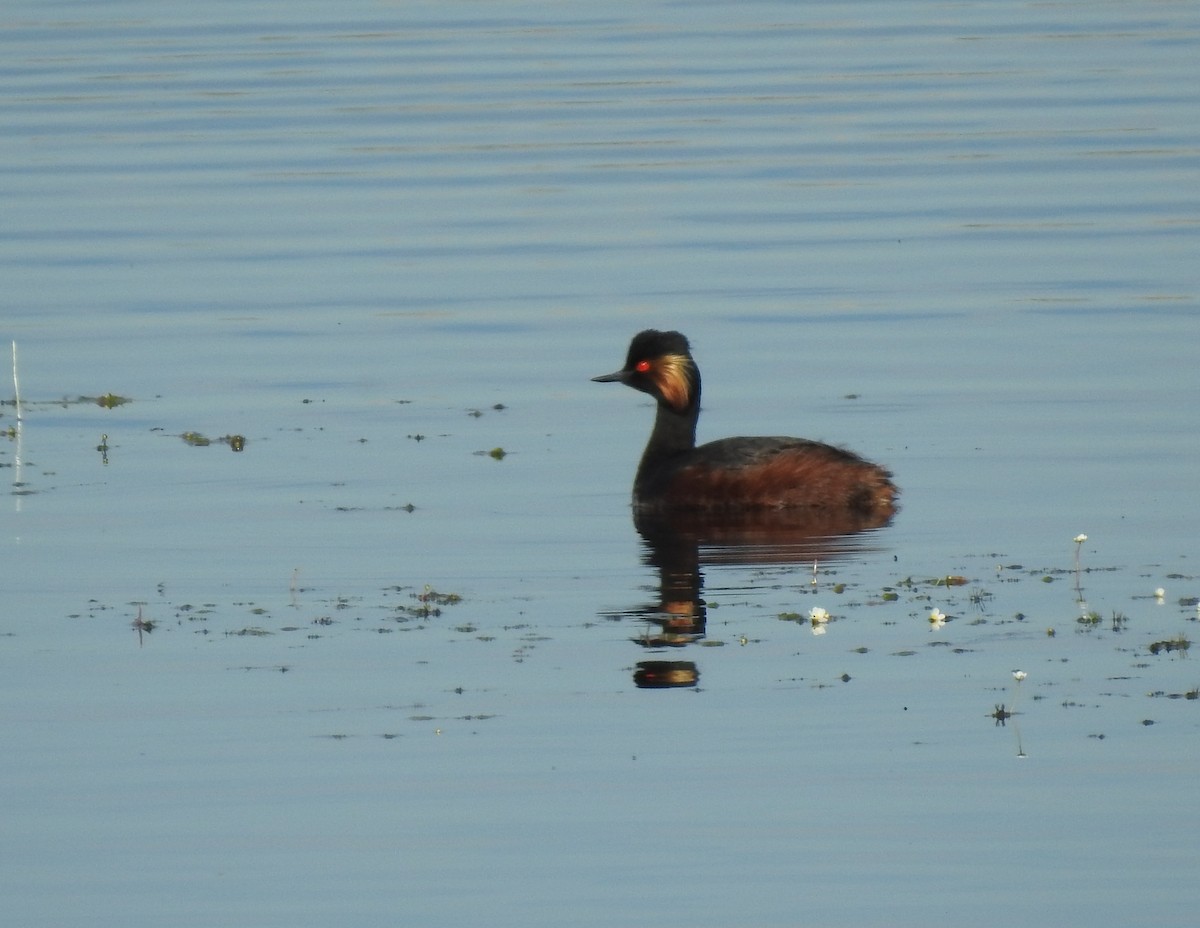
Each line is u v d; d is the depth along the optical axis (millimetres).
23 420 21391
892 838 11414
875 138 35500
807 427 20625
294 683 13750
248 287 27047
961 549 16594
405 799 12000
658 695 13453
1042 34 44406
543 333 24781
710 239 29312
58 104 38406
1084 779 12055
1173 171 32688
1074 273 26797
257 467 19562
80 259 28516
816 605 15211
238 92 39469
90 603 15523
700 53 43156
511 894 10844
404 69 41656
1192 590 15352
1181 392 21391
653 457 18969
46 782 12242
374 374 23109
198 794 12078
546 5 49625
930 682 13570
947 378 22266
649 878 11016
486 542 17094
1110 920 10500
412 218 30875
